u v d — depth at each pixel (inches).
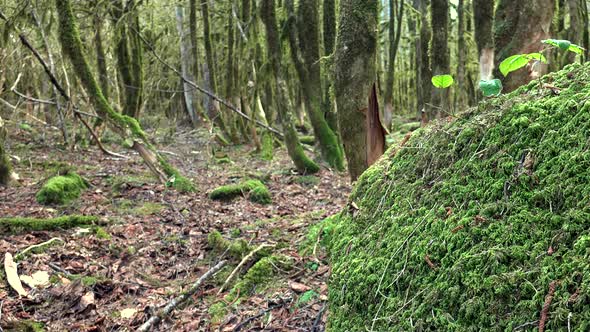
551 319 51.3
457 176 76.7
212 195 302.0
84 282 158.7
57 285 158.9
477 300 59.4
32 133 530.3
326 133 399.9
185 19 762.8
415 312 66.5
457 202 73.2
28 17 402.0
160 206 278.2
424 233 74.2
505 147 71.7
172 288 158.9
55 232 211.0
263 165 457.7
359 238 90.4
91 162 415.2
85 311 143.3
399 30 556.4
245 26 547.2
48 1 398.9
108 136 555.5
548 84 75.5
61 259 181.3
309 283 130.0
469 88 563.8
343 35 180.7
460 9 403.2
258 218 254.1
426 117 131.6
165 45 759.1
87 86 323.9
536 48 152.6
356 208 98.8
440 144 85.0
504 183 68.1
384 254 79.7
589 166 59.3
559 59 394.3
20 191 296.0
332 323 82.4
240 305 131.1
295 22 386.0
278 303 124.3
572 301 50.5
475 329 58.3
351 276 83.0
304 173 386.0
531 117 71.0
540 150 66.6
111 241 204.8
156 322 133.1
